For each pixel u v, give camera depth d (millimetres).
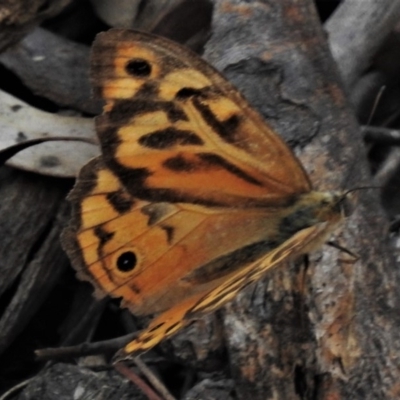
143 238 762
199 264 763
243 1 799
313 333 772
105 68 752
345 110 790
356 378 770
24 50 818
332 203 764
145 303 762
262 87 790
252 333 774
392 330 773
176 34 819
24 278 806
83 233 761
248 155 762
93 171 759
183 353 783
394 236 801
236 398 779
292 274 775
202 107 757
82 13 829
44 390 789
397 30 824
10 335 806
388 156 820
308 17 799
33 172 809
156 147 758
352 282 774
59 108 820
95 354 798
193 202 762
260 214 764
